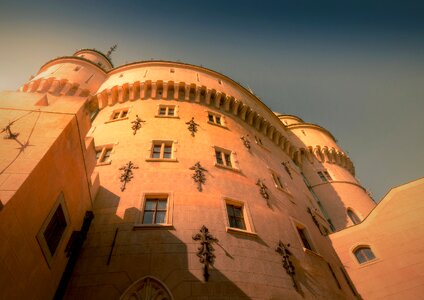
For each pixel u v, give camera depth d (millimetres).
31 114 10227
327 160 35438
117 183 14938
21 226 7617
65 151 10070
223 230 13297
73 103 11258
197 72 29078
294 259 14109
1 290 6902
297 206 20312
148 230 12414
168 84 25172
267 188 18578
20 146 8789
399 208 19891
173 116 21516
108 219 12945
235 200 15570
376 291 17266
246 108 27469
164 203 14352
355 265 18875
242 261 12195
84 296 9961
